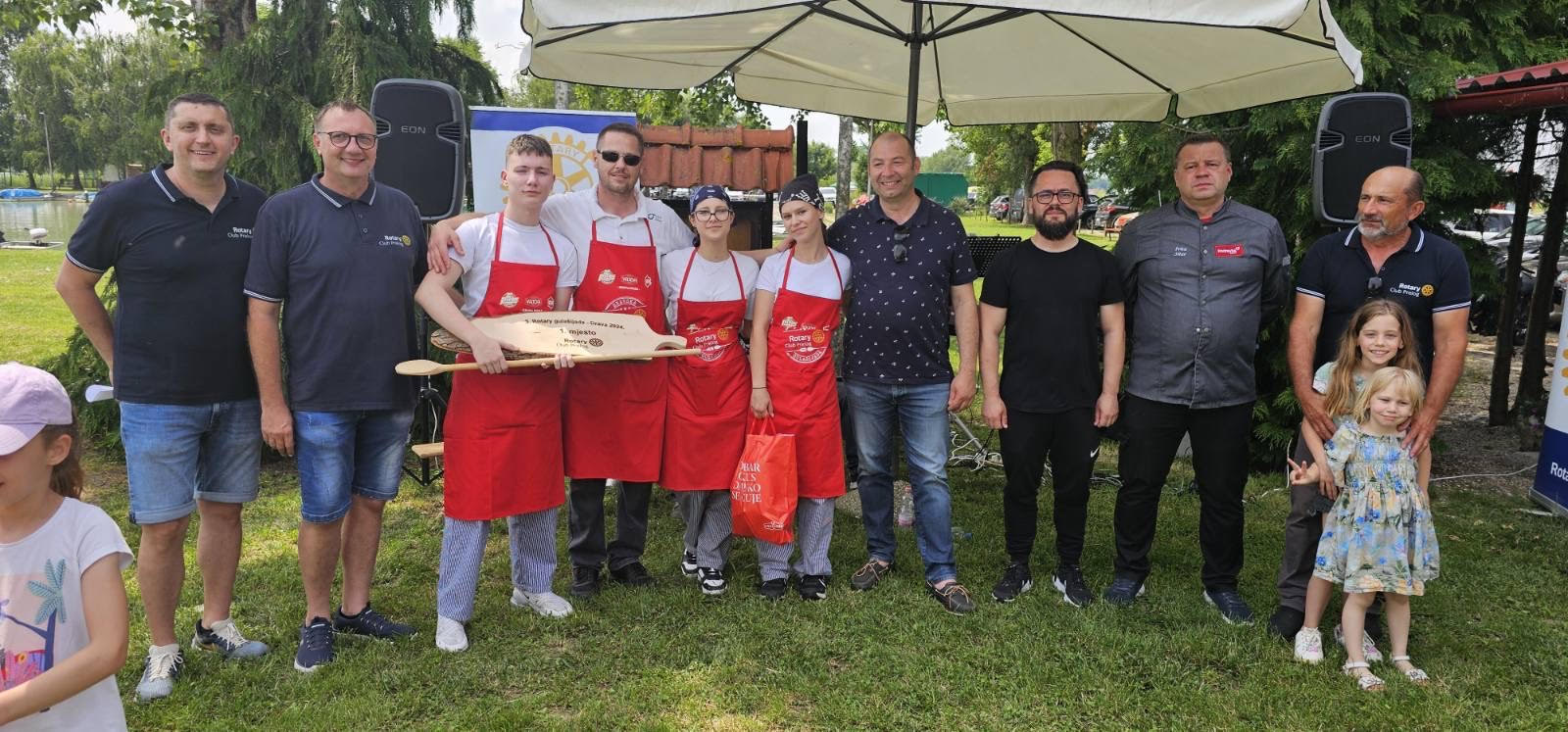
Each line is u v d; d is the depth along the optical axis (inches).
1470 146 234.5
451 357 224.4
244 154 263.6
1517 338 402.3
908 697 123.2
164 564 121.6
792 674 128.7
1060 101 205.2
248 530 187.0
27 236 1075.9
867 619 145.8
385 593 156.4
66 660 69.9
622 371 144.3
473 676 127.4
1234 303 139.5
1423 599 155.6
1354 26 213.2
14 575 72.4
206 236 118.1
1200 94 182.5
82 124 2536.9
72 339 249.6
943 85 207.3
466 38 305.3
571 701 122.4
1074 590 153.1
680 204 235.9
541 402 136.6
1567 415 200.4
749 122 526.9
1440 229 234.2
